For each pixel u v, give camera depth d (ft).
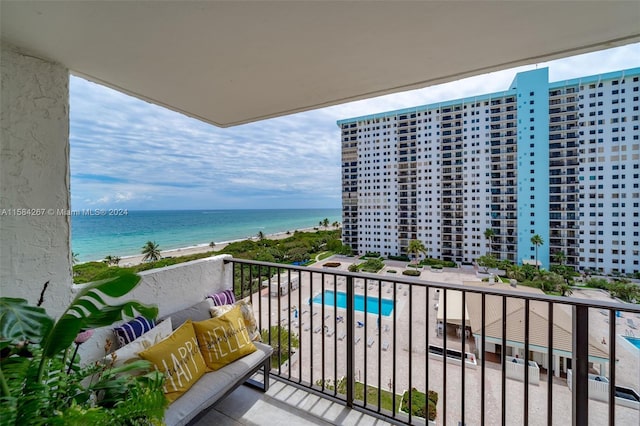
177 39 4.25
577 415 3.73
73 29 3.92
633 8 3.64
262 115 7.96
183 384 4.59
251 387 6.18
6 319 2.67
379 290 5.33
